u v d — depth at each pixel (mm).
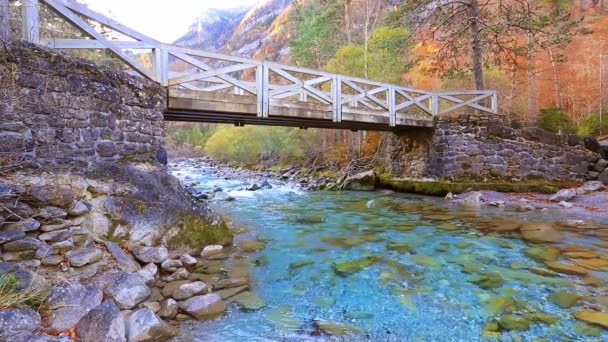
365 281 2869
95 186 2994
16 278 1881
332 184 9961
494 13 10000
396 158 9812
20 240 2213
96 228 2838
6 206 2277
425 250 3711
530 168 7945
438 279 2900
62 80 3201
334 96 6965
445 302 2477
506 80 13008
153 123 4477
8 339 1506
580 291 2592
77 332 1716
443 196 7723
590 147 8297
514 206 6156
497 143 7891
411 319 2248
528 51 9695
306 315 2291
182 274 2801
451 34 9750
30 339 1542
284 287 2738
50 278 2121
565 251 3561
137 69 4574
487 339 2000
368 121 7559
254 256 3480
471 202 6711
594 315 2219
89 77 3486
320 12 16266
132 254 2881
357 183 9539
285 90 6398
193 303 2279
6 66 2752
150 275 2617
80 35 6160
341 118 7148
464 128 8000
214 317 2225
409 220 5316
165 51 4824
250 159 17312
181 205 3566
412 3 9844
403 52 11789
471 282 2824
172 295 2438
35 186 2561
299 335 2043
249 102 5875
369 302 2490
